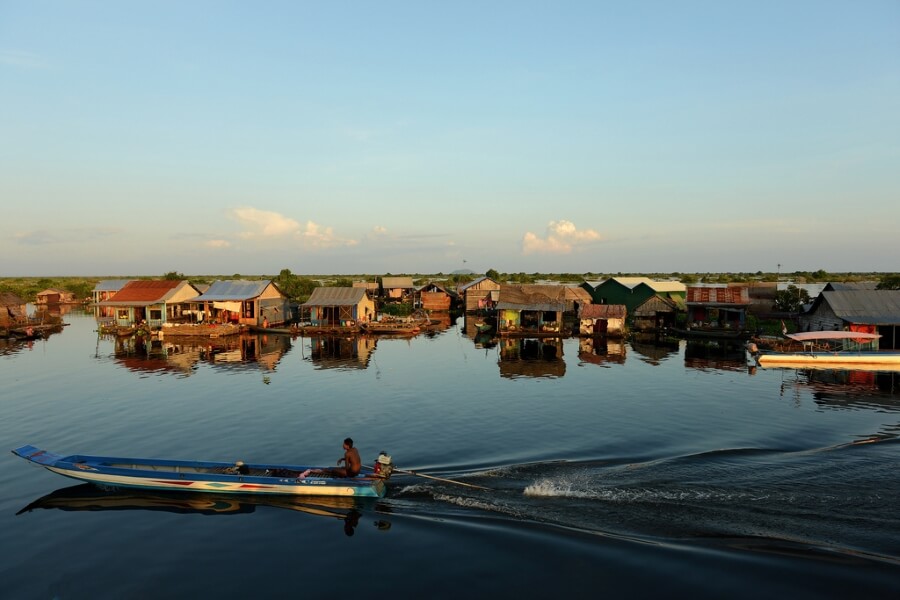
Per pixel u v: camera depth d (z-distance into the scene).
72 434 24.48
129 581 13.18
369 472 18.56
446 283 144.75
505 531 15.20
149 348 52.53
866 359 40.91
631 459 20.25
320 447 22.48
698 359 44.94
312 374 38.47
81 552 14.59
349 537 15.18
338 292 67.81
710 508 16.16
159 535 15.48
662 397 30.73
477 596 12.36
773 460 19.97
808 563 13.27
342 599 12.32
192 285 72.31
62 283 147.00
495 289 91.25
